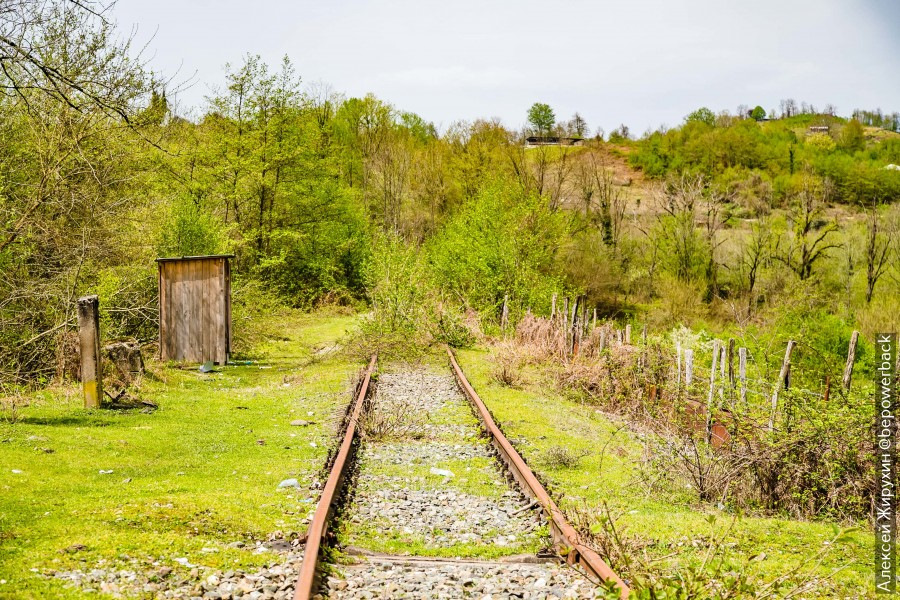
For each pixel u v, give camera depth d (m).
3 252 13.07
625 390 13.80
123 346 12.86
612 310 45.16
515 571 5.50
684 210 48.06
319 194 37.69
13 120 14.91
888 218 43.91
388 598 4.83
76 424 10.02
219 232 22.67
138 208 17.00
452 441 10.10
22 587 4.52
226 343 16.05
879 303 38.19
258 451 9.30
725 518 7.38
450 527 6.62
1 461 7.63
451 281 29.56
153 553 5.35
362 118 61.19
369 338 20.05
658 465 8.85
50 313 13.44
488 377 16.03
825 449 8.02
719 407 9.26
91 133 14.58
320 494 7.29
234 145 32.69
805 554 6.26
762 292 44.03
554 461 9.34
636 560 5.45
